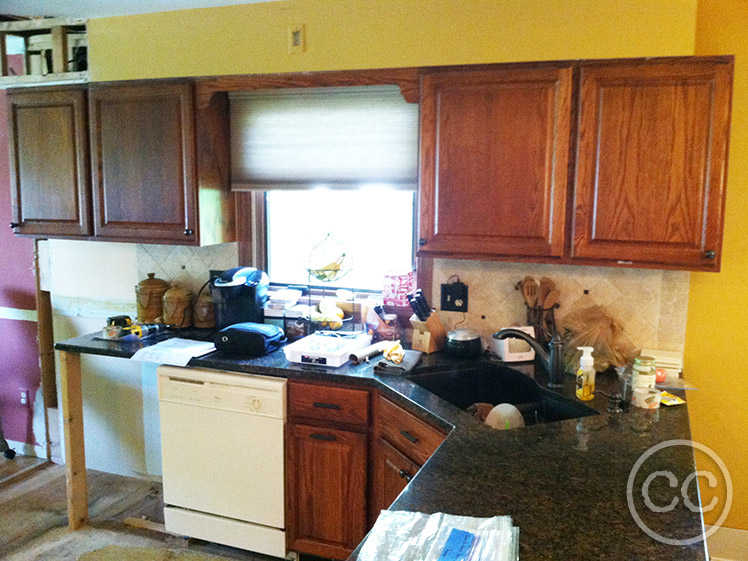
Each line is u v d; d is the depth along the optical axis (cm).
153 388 352
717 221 221
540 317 271
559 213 238
